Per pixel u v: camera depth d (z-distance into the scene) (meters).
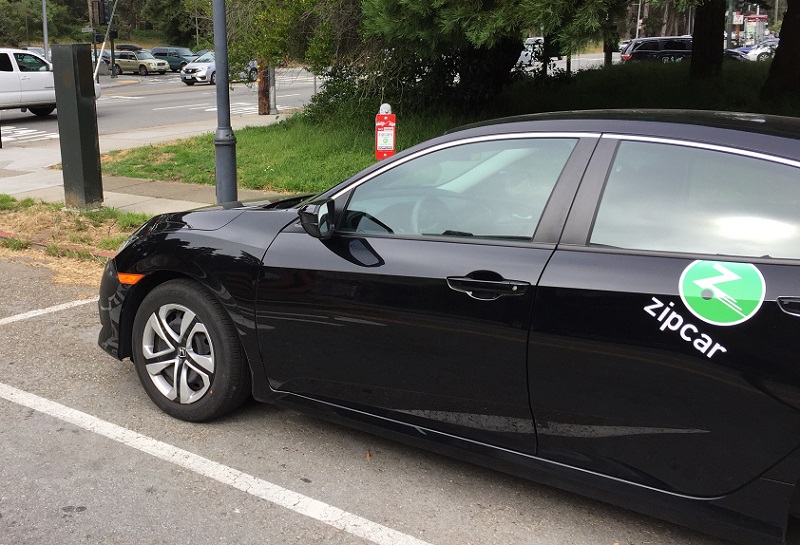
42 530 2.90
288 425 3.80
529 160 2.97
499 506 3.13
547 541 2.90
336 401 3.37
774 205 2.52
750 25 64.38
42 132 17.84
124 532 2.90
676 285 2.56
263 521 3.00
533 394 2.83
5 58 19.53
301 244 3.34
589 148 2.86
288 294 3.31
